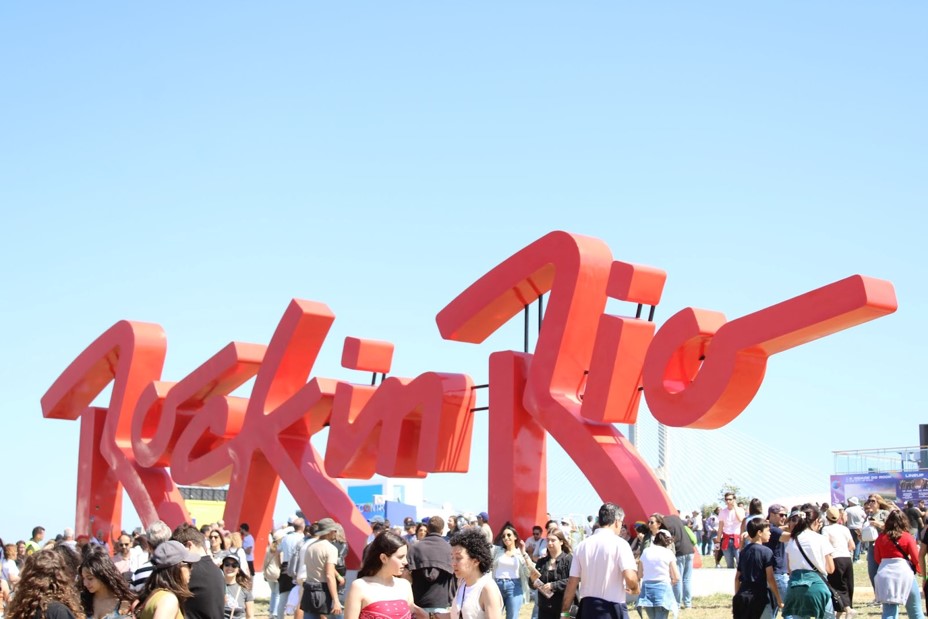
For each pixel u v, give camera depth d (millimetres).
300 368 26500
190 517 29328
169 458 29031
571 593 12836
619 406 20453
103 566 10273
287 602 21062
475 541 10812
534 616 17875
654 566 16297
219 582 11555
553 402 21359
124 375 30438
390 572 10211
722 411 19141
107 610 10328
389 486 53500
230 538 20156
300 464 25391
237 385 28297
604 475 20344
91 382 32344
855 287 17391
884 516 21641
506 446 22141
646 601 16219
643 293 20719
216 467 27234
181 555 10336
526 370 22562
